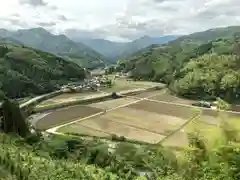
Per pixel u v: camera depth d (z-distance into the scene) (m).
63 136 72.38
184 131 80.75
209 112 104.06
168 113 105.56
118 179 38.31
